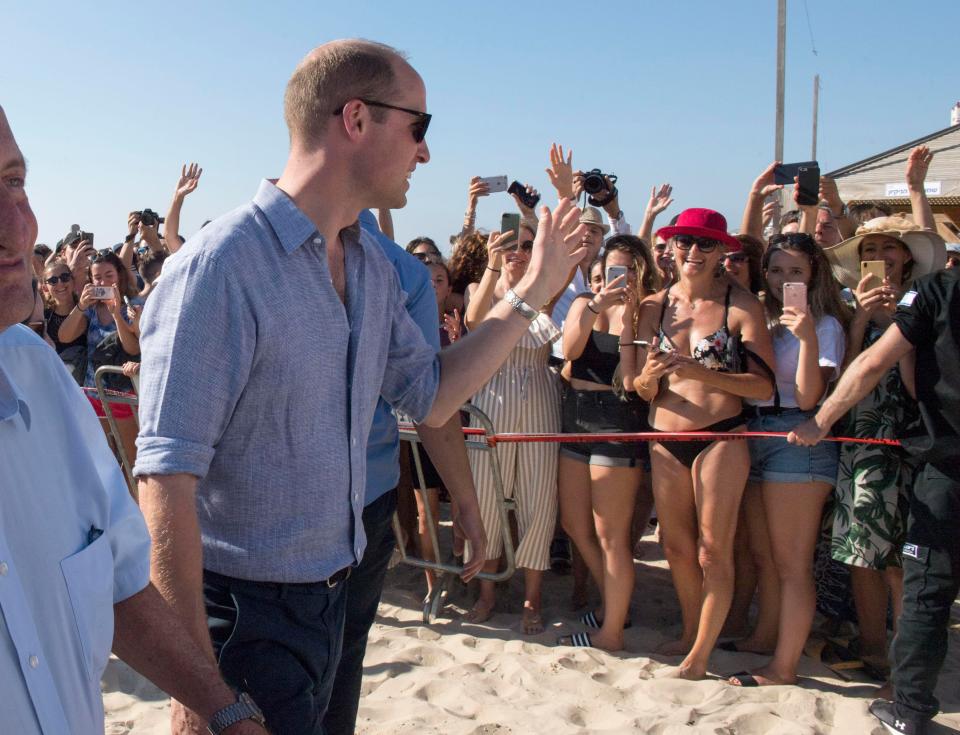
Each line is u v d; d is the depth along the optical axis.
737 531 4.33
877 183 14.47
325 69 1.81
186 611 1.63
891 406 3.61
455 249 5.88
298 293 1.76
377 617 4.66
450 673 3.90
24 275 1.18
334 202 1.85
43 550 1.22
